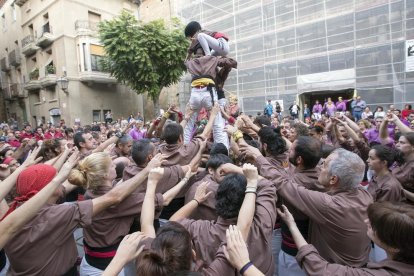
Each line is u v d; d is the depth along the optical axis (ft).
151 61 61.00
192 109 14.64
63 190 8.48
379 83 55.47
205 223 6.58
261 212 6.30
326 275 5.62
